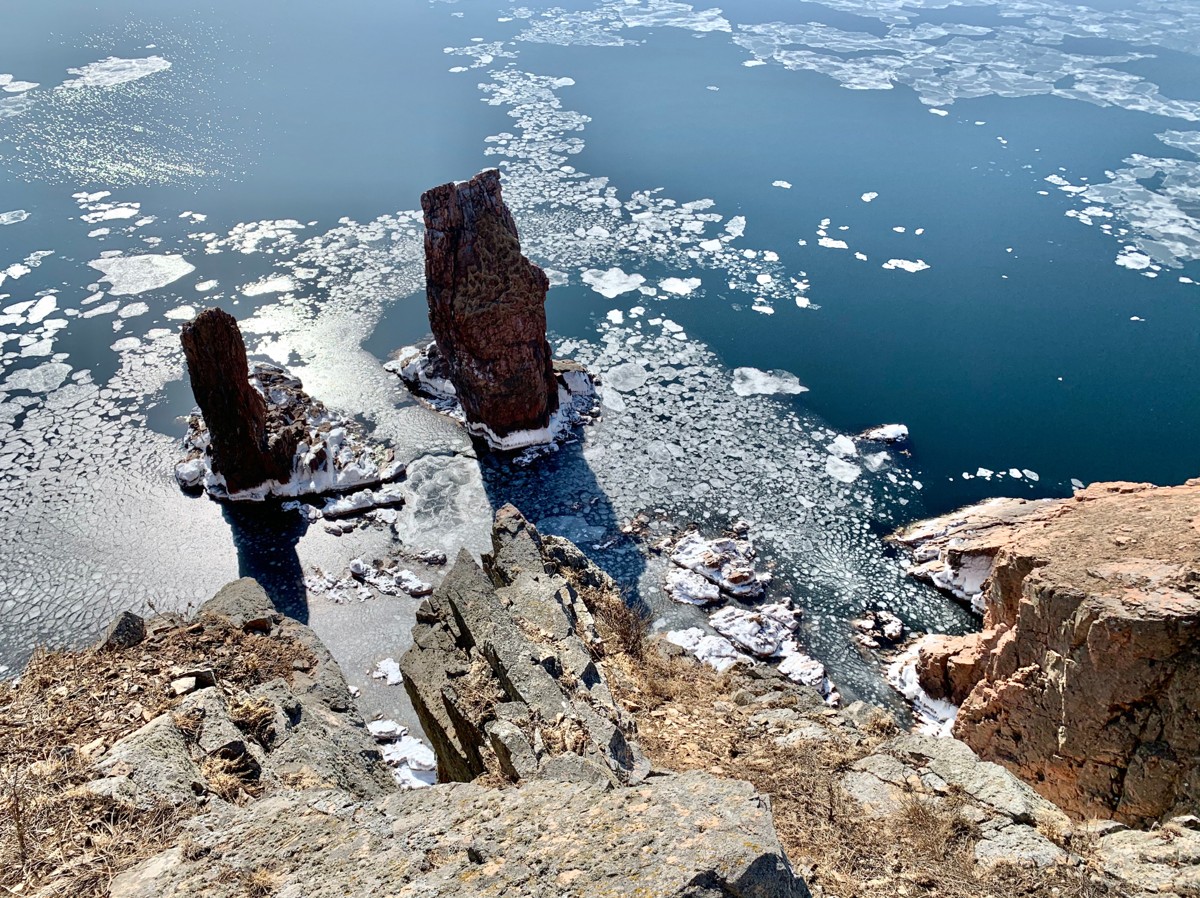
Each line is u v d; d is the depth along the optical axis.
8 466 34.25
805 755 14.96
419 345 42.34
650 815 7.77
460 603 16.33
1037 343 43.56
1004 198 57.03
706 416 38.56
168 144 61.34
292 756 10.57
